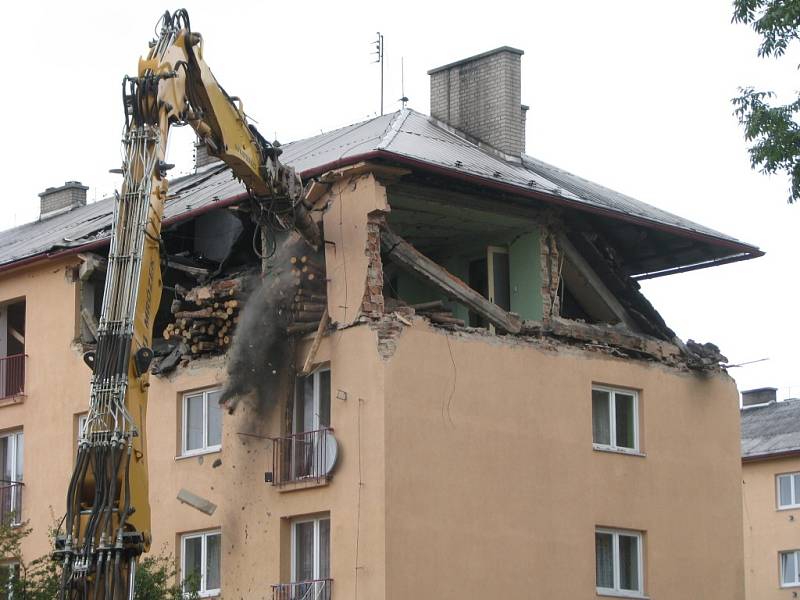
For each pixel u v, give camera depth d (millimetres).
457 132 36250
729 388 35750
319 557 29844
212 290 31422
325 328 30297
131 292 20453
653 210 36750
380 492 28438
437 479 29312
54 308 36219
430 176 30672
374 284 29688
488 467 30250
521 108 38031
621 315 34812
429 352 29797
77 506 19547
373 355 29141
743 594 34688
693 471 34406
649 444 33625
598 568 32188
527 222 33031
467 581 29344
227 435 31828
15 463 36750
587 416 32531
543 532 30953
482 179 30609
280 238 31000
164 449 33125
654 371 34219
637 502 33031
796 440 53781
